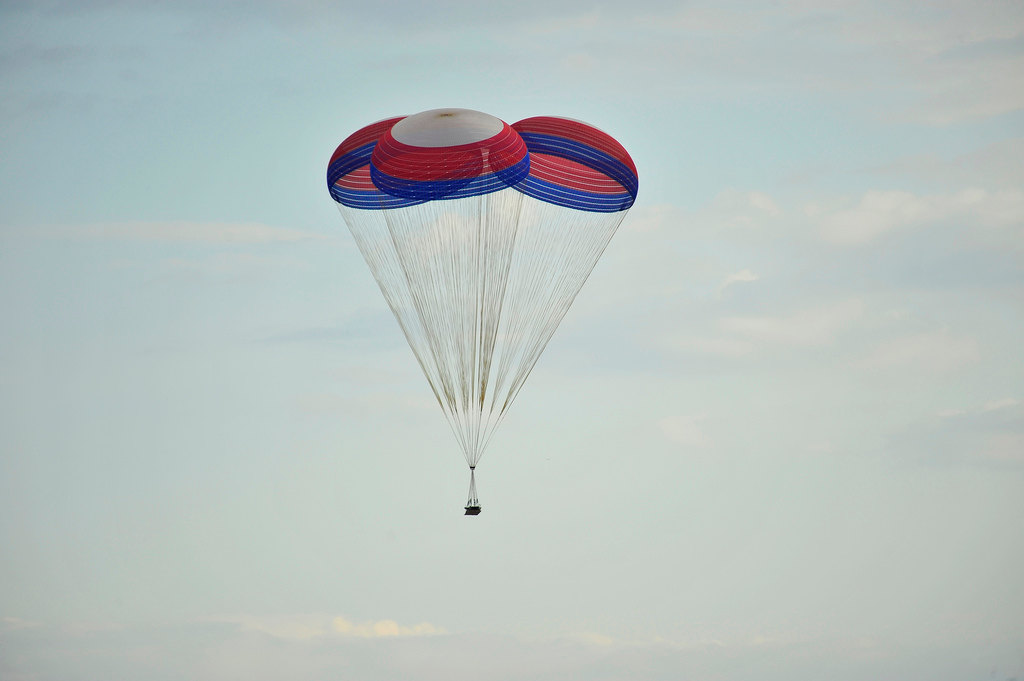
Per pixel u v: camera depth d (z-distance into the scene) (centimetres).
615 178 7825
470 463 7938
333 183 8062
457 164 7294
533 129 7894
